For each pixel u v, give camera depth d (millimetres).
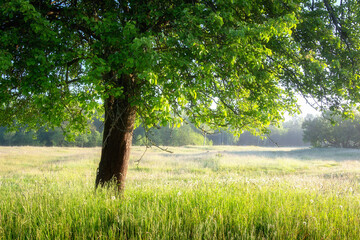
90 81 4324
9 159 26516
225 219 3973
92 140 84938
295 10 5715
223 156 29953
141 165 23094
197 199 4945
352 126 59031
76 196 5184
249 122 6211
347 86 6496
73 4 5570
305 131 68688
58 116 5082
